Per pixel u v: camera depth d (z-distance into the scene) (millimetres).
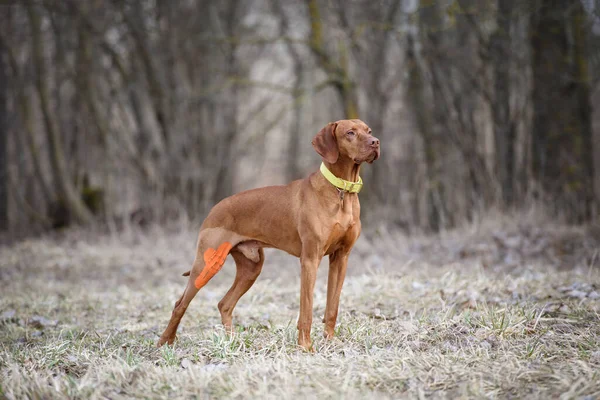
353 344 5684
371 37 17391
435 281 8289
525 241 10992
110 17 19188
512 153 13492
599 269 8430
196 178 18797
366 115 17609
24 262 12844
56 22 18781
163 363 5266
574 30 12469
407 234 14406
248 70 24219
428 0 13383
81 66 18625
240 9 22781
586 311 6168
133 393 4574
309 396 4266
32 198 23734
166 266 12305
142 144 19344
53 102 22312
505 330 5566
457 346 5398
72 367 5430
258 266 6328
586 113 12641
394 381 4590
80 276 11648
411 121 17484
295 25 23562
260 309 7656
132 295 9211
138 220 18156
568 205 12258
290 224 5656
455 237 12344
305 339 5461
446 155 15039
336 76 15648
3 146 20984
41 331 7039
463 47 14477
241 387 4477
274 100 28906
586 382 4230
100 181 21844
